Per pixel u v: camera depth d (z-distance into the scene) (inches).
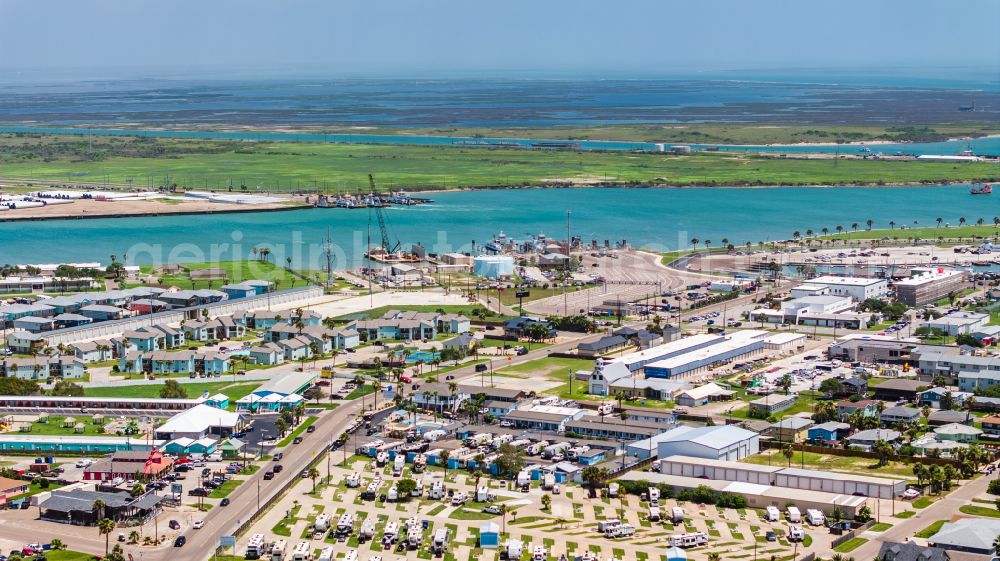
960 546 7731.3
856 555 7800.2
